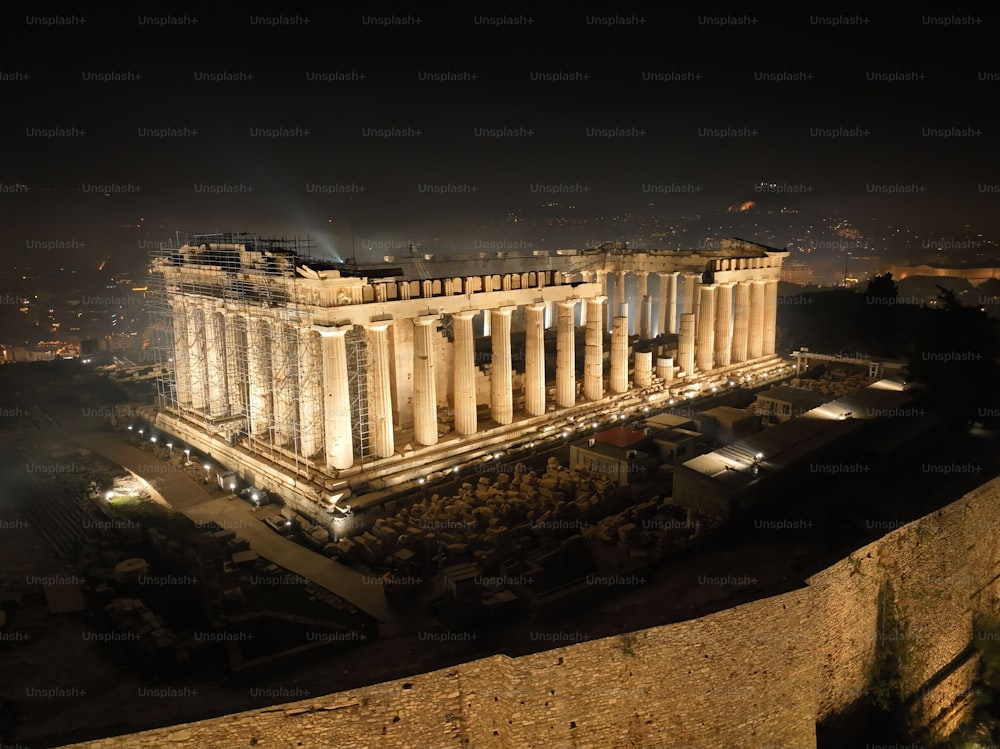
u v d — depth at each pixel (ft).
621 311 252.42
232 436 168.66
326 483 138.21
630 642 90.38
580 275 240.32
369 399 148.56
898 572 118.11
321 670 91.76
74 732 78.07
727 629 96.12
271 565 121.08
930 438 176.24
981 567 137.49
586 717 89.25
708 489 131.13
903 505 136.15
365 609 107.76
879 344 286.46
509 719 86.33
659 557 118.21
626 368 200.34
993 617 141.28
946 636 128.57
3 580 115.75
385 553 125.08
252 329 159.22
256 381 161.58
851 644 111.45
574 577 113.29
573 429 178.70
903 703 117.91
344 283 137.18
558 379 185.57
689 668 94.07
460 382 162.20
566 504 139.03
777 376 242.78
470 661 86.94
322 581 117.19
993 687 133.28
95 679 90.38
